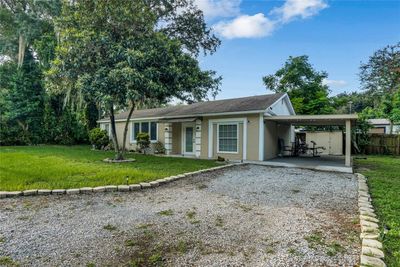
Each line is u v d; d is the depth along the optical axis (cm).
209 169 845
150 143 1592
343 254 284
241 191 576
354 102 2923
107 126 1950
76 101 1714
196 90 1459
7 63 2038
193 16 1742
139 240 322
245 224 376
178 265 263
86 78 874
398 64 1973
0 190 530
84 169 784
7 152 1326
